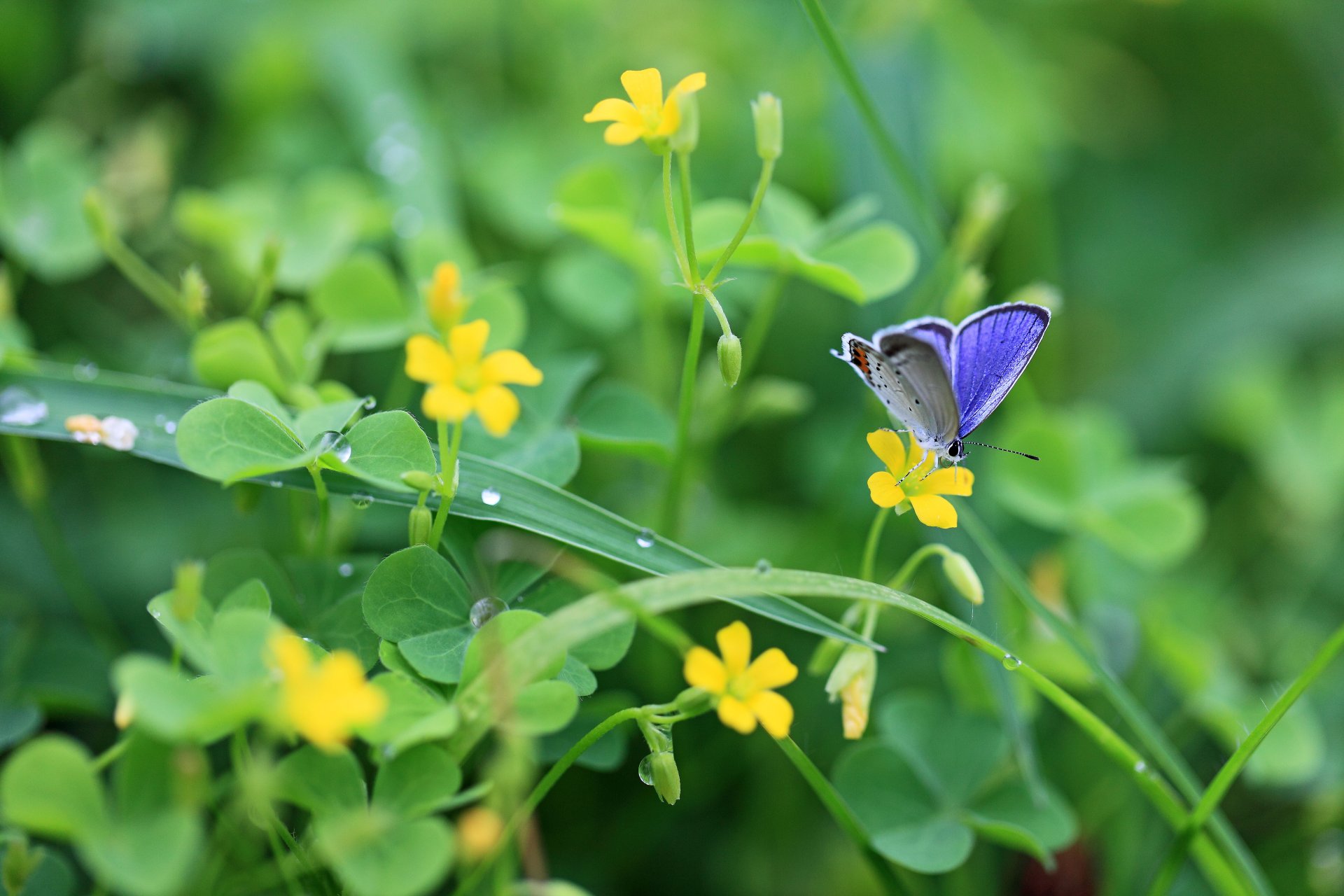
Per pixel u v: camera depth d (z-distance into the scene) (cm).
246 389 26
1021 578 28
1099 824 29
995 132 36
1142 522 30
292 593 26
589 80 35
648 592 25
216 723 24
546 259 32
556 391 28
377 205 30
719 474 32
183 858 24
